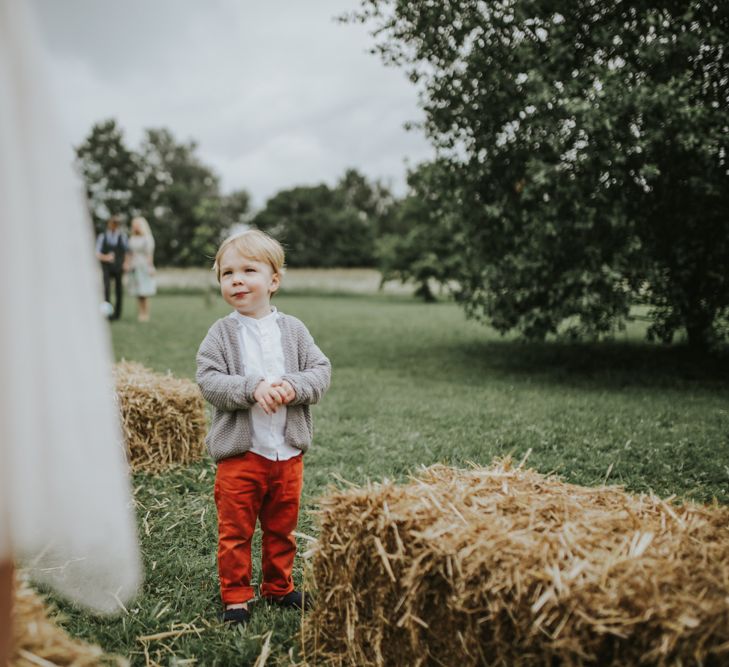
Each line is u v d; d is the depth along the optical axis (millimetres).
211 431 2582
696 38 6938
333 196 82125
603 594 1592
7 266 1270
